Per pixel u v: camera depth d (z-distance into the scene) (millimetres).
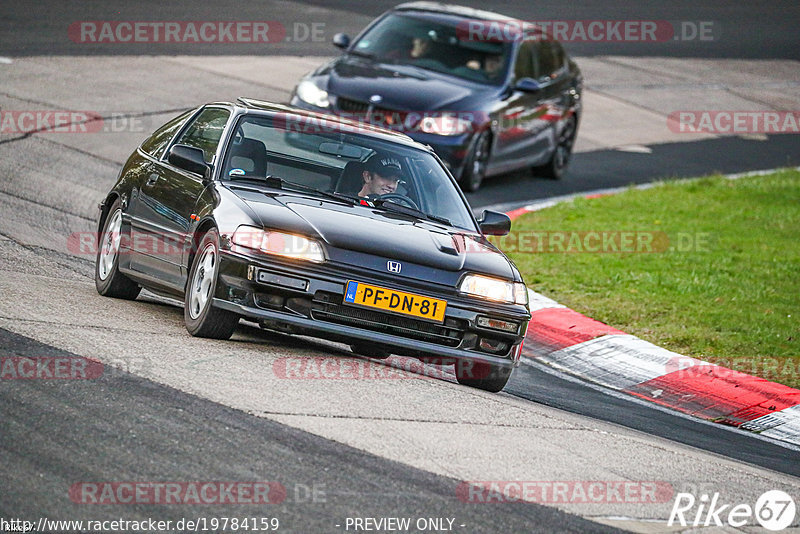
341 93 50469
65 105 57406
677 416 28953
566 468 20469
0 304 25375
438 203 28766
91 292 30734
